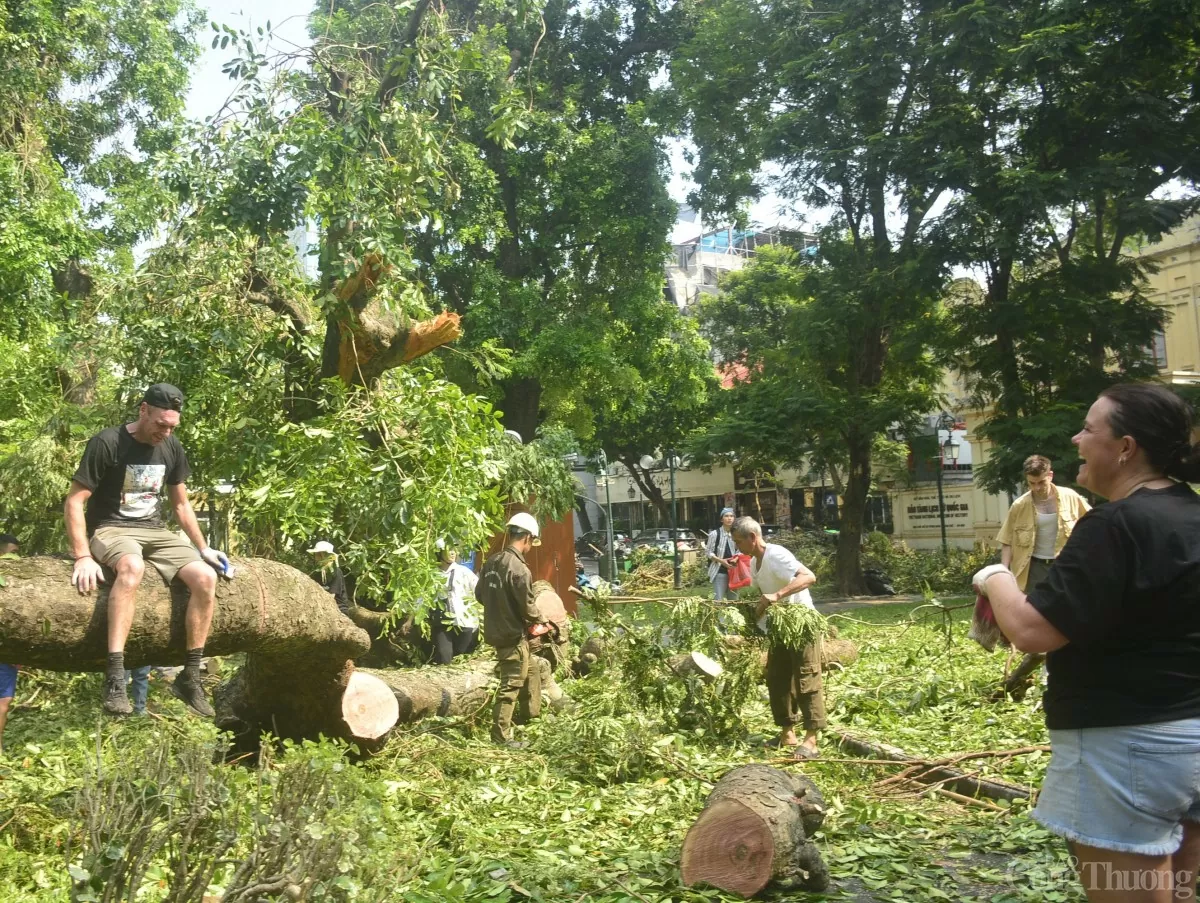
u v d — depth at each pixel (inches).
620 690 321.7
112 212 706.2
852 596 1016.9
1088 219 900.0
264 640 230.8
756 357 1481.3
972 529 1464.1
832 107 904.3
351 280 365.1
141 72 736.3
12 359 508.4
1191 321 1210.6
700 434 1073.5
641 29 1128.8
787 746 303.9
